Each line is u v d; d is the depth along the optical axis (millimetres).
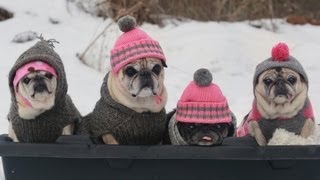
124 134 2281
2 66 4402
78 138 2219
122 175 2180
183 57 4883
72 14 5477
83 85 4211
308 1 6609
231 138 2213
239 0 5926
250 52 4996
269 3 5922
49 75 2223
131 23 2340
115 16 5391
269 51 5051
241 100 4102
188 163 2158
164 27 5469
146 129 2287
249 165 2162
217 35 5168
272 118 2426
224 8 5895
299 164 2166
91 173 2186
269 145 2188
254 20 5836
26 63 2232
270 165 2160
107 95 2314
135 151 2125
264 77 2357
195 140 2162
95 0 5598
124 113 2271
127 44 2275
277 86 2307
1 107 3693
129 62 2229
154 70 2248
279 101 2326
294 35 5594
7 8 5367
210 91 2211
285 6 6340
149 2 5484
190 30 5320
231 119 2340
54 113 2322
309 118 2436
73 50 4801
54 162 2178
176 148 2121
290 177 2182
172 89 4281
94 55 4723
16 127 2311
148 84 2180
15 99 2285
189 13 5793
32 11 5426
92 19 5422
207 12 5820
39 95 2176
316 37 5629
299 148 2115
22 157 2166
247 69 4812
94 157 2133
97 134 2332
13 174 2199
